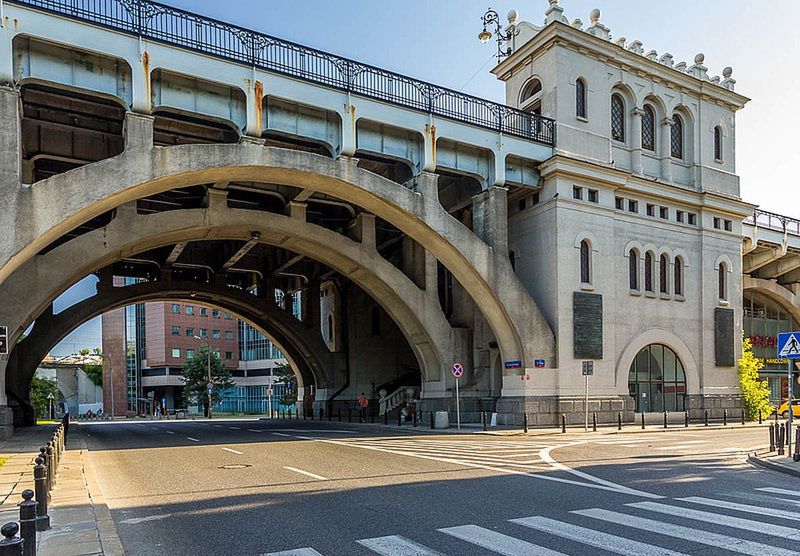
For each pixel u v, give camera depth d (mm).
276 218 28000
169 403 94000
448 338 31000
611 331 29047
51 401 84250
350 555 6805
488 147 27031
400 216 25156
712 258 33875
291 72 22703
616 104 31703
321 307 48000
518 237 30234
